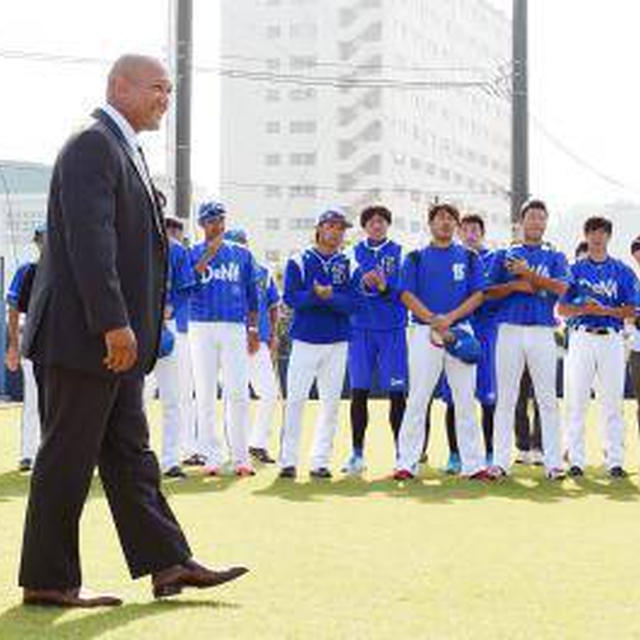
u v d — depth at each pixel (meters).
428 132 87.12
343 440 12.11
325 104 83.31
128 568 4.81
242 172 85.38
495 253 8.95
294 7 84.25
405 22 83.75
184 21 20.67
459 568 5.40
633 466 10.05
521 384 10.05
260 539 6.22
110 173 4.40
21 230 32.81
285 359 17.30
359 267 9.34
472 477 8.99
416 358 8.93
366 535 6.36
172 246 9.05
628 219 61.97
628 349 10.53
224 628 4.21
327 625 4.27
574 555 5.76
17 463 10.29
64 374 4.45
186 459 10.14
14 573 5.25
